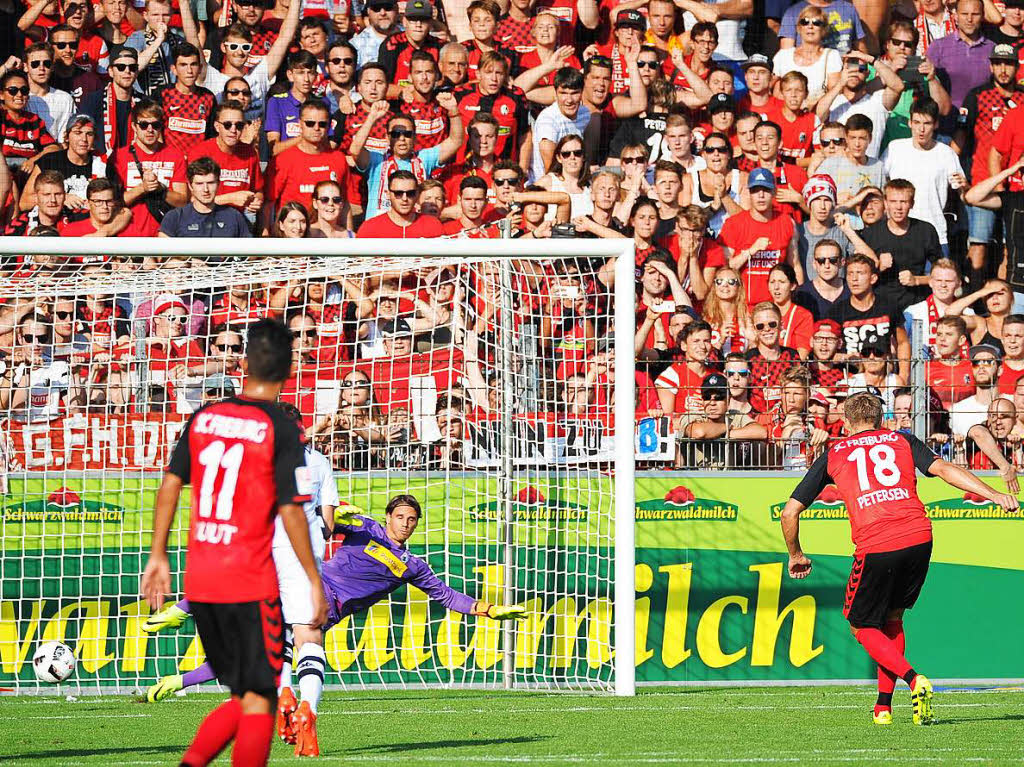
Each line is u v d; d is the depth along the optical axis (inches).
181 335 1488.7
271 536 567.5
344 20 1945.1
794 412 1510.8
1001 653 1400.1
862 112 2000.5
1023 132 2009.1
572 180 1936.5
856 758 782.5
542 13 1982.0
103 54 1873.8
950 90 2022.6
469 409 1485.0
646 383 1684.3
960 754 802.8
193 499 569.9
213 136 1888.5
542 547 1376.7
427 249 1246.3
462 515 1374.3
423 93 1937.7
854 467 973.2
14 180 1838.1
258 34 1919.3
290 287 1565.0
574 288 1581.0
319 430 1467.8
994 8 2054.6
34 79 1846.7
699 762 761.0
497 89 1961.1
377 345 1517.0
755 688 1346.0
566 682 1355.8
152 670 1321.4
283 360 588.4
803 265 1925.4
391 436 1478.8
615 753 810.2
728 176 1952.5
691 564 1379.2
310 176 1888.5
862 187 1972.2
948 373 1721.2
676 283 1829.5
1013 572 1408.7
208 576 555.2
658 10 1984.5
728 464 1432.1
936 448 1537.9
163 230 1835.6
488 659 1359.5
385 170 1919.3
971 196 1983.3
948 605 1400.1
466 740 890.1
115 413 1406.3
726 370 1573.6
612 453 1464.1
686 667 1371.8
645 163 1941.4
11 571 1300.4
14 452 1392.7
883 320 1888.5
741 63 2007.9
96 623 1316.4
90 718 1039.6
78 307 1541.6
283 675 831.7
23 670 1298.0
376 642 1341.0
